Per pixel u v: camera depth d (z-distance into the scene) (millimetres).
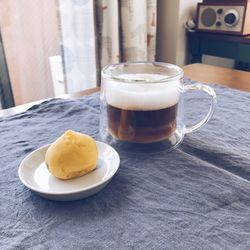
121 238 331
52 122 631
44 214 370
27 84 1321
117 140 514
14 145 541
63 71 1232
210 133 573
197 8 1418
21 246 324
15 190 417
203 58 1505
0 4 1145
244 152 507
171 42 1519
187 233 336
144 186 419
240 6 1272
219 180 427
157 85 467
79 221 358
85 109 688
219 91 777
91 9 1188
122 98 471
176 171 453
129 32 1331
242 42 1301
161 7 1498
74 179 421
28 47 1272
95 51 1276
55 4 1160
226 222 351
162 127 490
